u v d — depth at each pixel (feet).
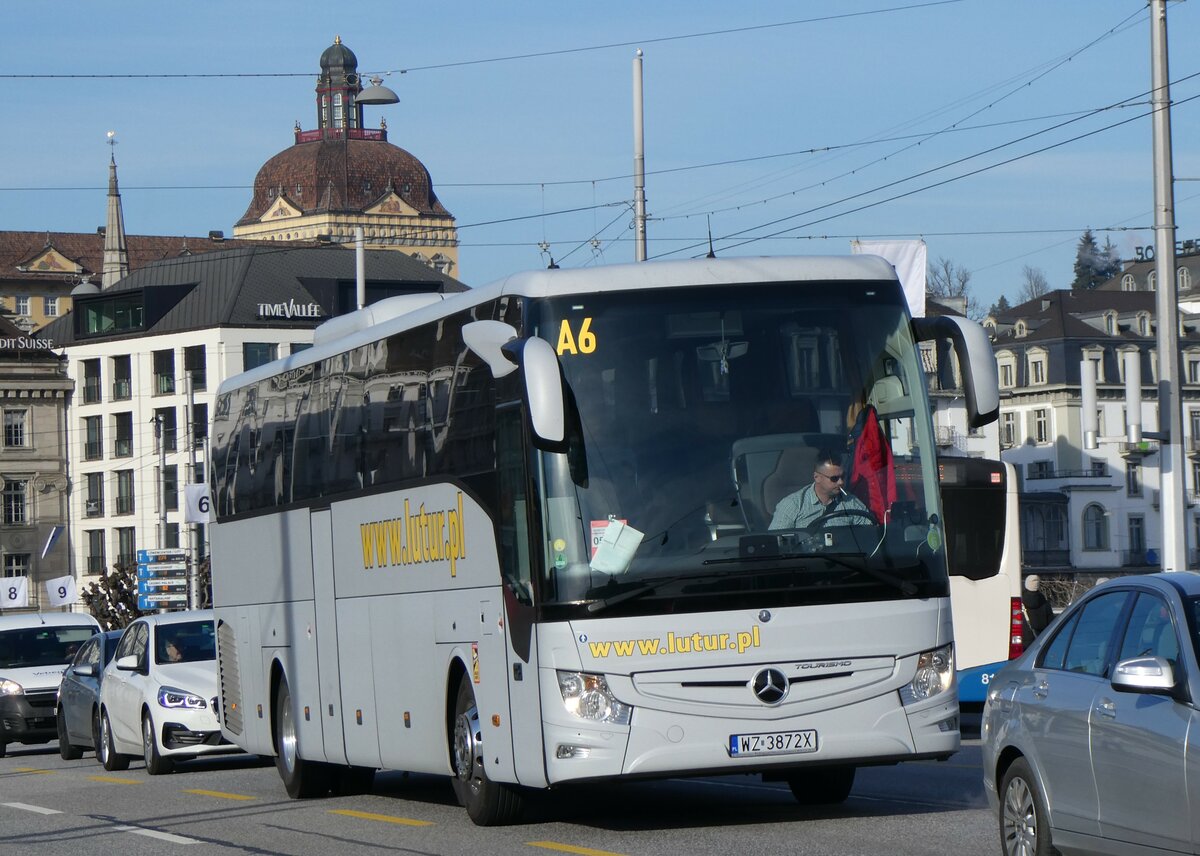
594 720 52.80
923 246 151.12
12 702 129.80
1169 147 118.73
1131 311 501.56
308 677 75.87
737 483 53.83
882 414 55.01
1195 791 35.63
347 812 70.13
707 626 53.01
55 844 63.77
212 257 469.98
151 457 455.22
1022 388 494.18
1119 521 484.74
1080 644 42.22
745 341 54.80
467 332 56.29
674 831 57.06
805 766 53.57
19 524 463.83
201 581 298.76
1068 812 40.65
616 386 54.24
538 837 57.36
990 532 106.63
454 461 60.49
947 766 77.61
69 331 480.23
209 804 77.15
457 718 61.36
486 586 57.93
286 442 79.05
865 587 53.88
